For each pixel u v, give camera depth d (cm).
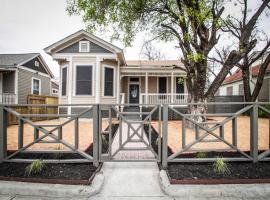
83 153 418
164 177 357
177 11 969
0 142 421
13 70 1456
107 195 321
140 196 318
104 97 1321
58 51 1289
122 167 425
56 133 820
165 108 407
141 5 874
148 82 1717
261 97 1705
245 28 776
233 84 2277
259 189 319
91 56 1286
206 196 316
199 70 824
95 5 791
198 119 830
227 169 373
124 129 910
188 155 459
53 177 353
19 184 336
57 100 1553
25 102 1598
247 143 619
